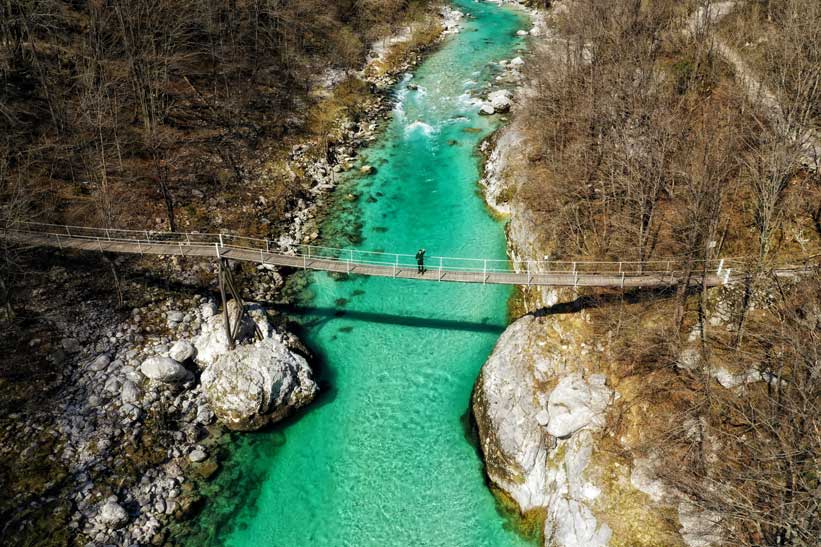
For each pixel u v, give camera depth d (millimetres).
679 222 35031
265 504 29641
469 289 41844
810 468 21672
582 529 26281
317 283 42562
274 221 47312
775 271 30562
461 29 83312
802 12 37969
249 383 32219
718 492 24062
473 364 36750
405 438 32781
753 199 33438
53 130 46031
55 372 32781
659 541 24922
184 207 45938
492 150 54719
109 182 44750
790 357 25812
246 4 67000
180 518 28578
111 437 30609
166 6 55625
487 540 28156
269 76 63062
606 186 41062
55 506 27578
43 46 51781
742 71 42344
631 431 27938
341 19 77062
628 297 33406
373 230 47531
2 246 35656
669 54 49062
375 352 37656
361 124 60906
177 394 33562
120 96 49906
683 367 28953
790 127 30531
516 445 29781
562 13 61438
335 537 28484
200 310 38531
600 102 42688
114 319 36531
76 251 39688
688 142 36312
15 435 29734
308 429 33219
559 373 31562
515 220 44625
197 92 56969
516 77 68125
